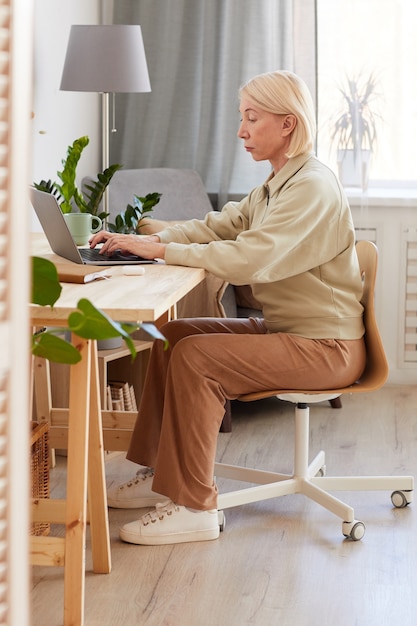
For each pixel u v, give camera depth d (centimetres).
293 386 267
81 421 205
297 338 266
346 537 267
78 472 206
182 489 258
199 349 257
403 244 441
